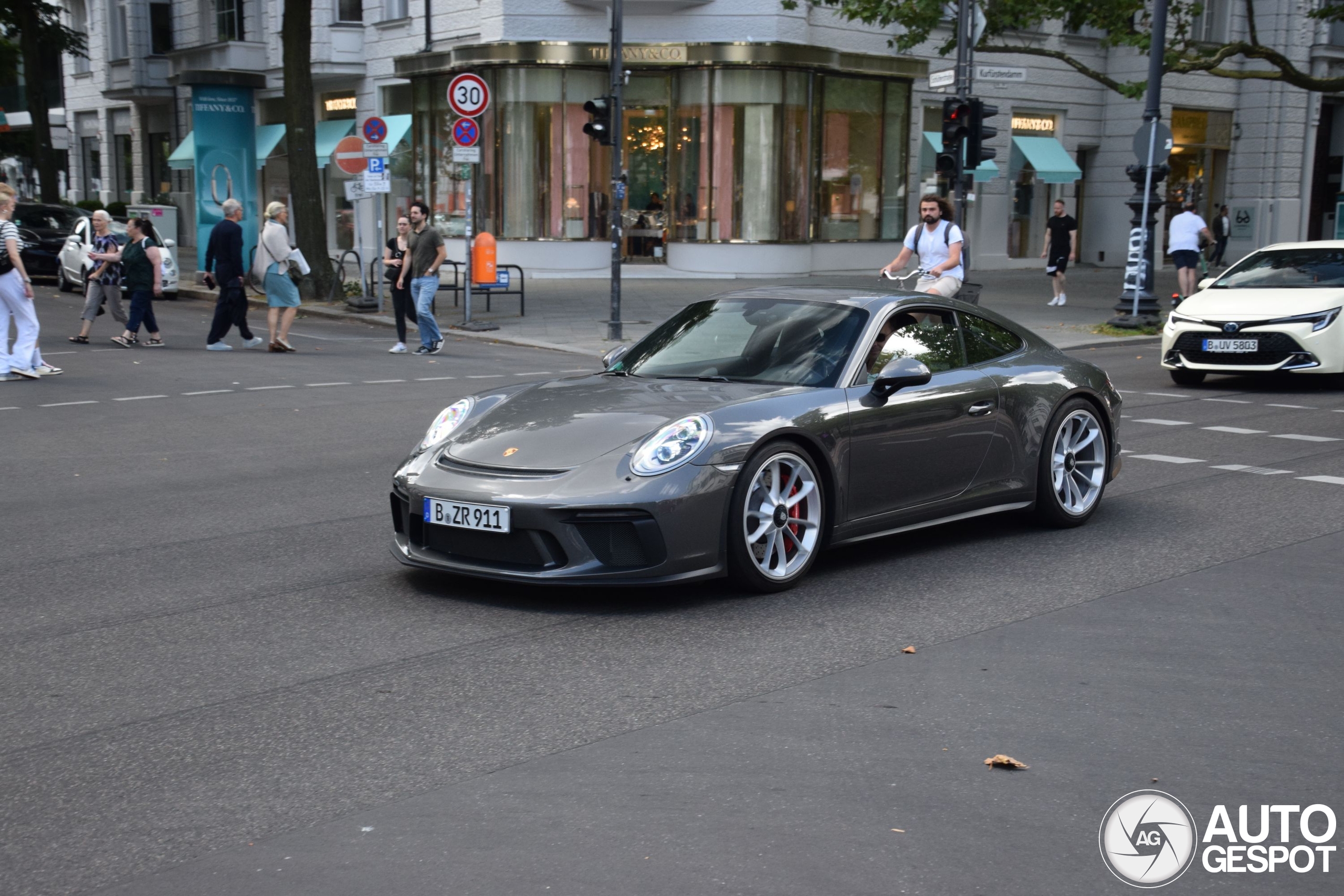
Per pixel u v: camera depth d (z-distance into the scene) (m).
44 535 6.95
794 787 3.71
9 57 45.50
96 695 4.48
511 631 5.23
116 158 45.38
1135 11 22.34
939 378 6.53
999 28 22.86
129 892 3.10
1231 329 13.19
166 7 40.53
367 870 3.20
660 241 29.94
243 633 5.20
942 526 7.32
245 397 12.28
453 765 3.87
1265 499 8.02
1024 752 3.99
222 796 3.65
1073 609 5.61
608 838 3.37
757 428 5.63
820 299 6.67
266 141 35.97
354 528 7.12
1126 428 11.02
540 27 28.56
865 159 30.53
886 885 3.13
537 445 5.64
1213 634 5.27
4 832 3.43
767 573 5.74
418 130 31.72
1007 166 33.66
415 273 16.42
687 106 28.95
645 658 4.89
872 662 4.86
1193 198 36.72
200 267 27.80
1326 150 38.91
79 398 12.09
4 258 12.99
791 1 23.27
